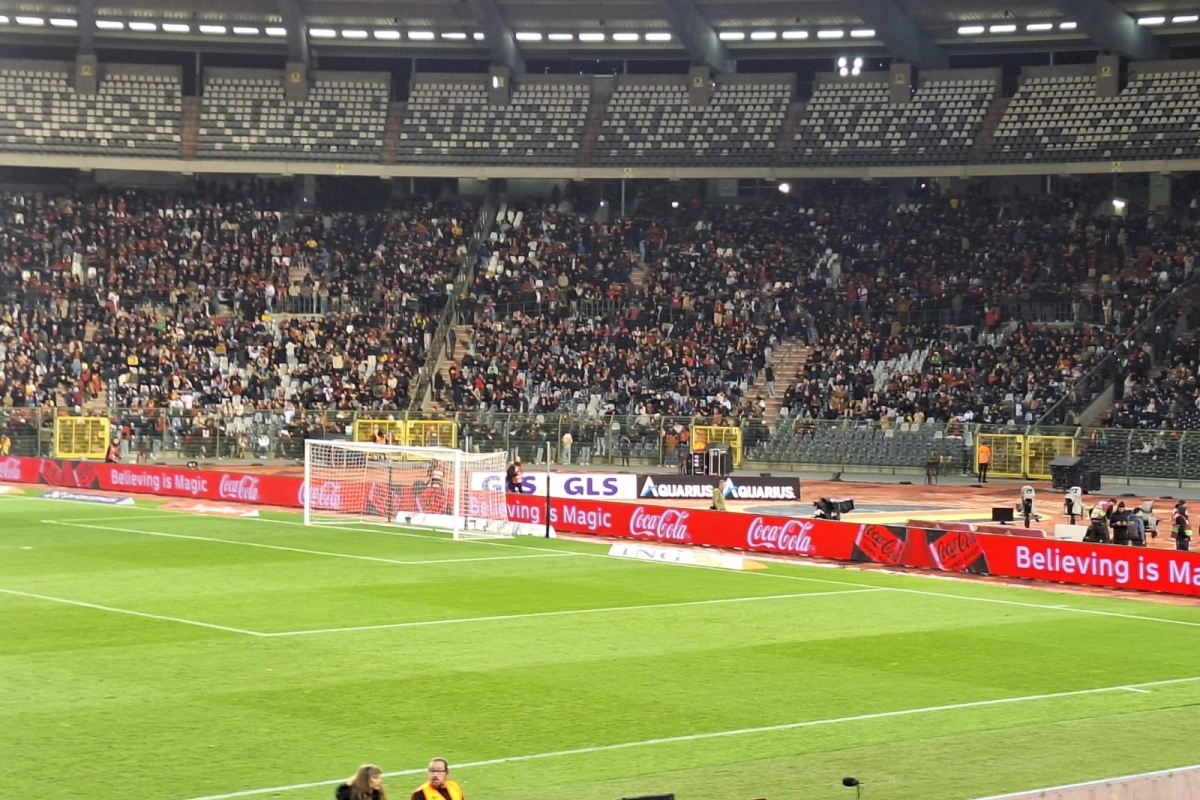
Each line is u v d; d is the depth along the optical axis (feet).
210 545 129.39
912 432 207.92
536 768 56.44
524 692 69.87
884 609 97.14
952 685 72.95
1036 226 239.71
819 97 257.96
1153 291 221.05
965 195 253.24
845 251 246.68
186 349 236.63
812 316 238.27
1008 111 245.65
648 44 261.03
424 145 261.85
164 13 253.24
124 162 255.70
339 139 261.85
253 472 206.28
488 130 263.29
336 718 64.08
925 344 225.97
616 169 258.16
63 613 91.25
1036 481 198.70
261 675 73.10
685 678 73.67
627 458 214.90
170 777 54.34
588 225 260.01
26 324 234.79
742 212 259.80
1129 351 207.00
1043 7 229.66
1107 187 245.04
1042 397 209.97
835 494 186.39
